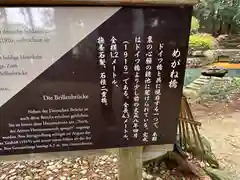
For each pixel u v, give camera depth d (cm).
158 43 142
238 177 255
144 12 136
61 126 153
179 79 152
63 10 131
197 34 588
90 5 131
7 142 152
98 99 150
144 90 151
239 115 369
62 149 159
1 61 136
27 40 134
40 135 154
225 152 296
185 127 283
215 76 474
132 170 178
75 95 147
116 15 135
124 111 155
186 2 135
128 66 145
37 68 139
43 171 268
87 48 139
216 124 350
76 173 263
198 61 514
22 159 159
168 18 138
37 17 131
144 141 165
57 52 138
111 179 253
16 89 142
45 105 147
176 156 263
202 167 265
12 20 130
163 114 159
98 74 144
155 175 256
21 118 148
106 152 169
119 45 140
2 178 258
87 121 154
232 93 429
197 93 427
